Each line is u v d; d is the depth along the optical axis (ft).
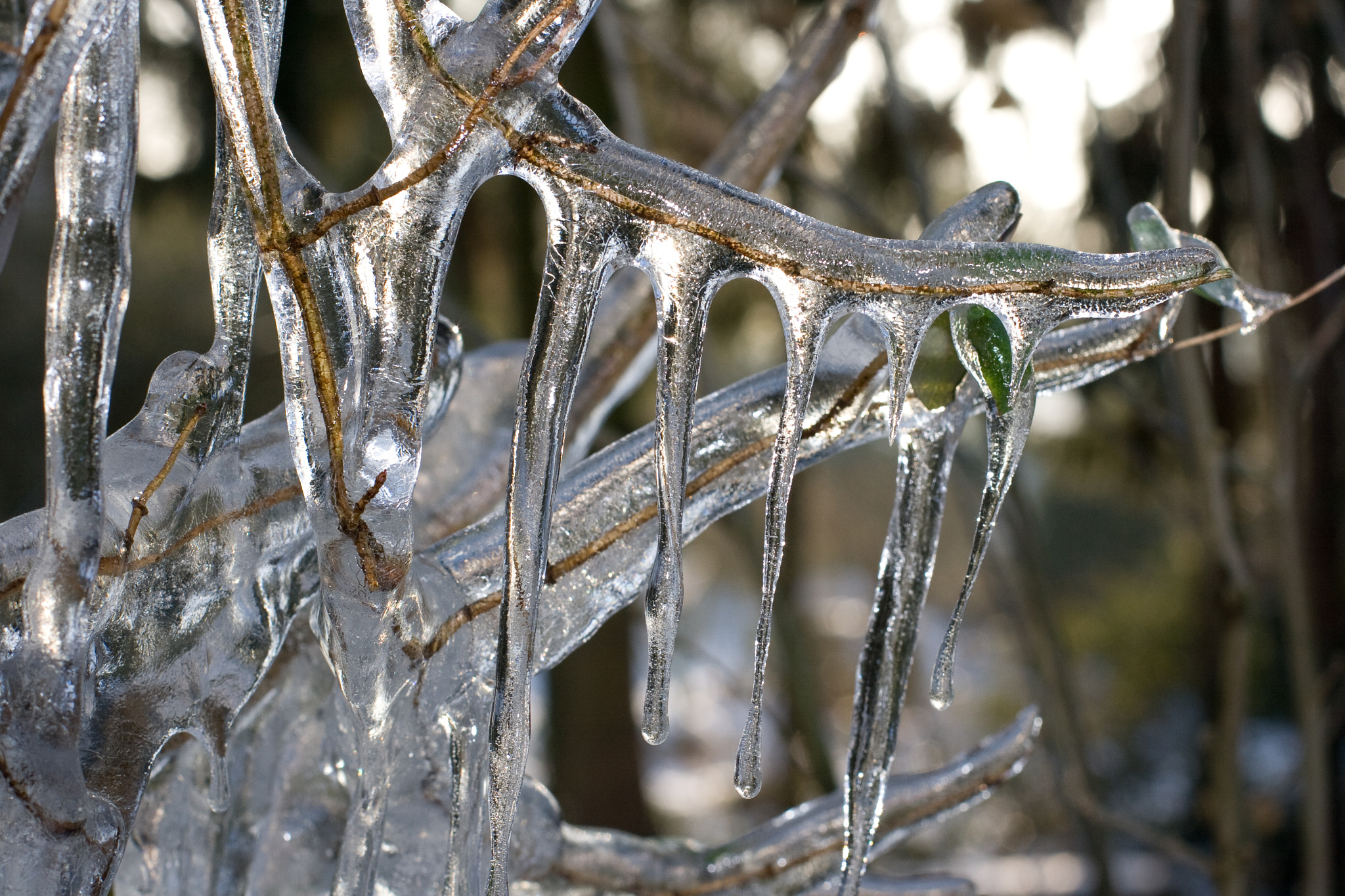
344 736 1.91
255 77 1.67
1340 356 4.62
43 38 1.62
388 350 1.67
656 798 11.16
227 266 1.77
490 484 2.10
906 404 1.86
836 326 2.06
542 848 1.99
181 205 7.29
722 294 9.52
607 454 1.87
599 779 5.46
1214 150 4.16
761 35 7.14
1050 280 1.73
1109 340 1.93
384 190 1.66
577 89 4.69
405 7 1.66
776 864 2.05
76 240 1.67
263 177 1.67
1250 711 9.31
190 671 1.77
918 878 2.09
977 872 9.31
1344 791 5.08
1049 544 15.69
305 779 1.97
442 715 1.84
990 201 1.85
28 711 1.66
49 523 1.66
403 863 1.89
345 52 5.85
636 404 6.70
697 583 17.93
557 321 1.69
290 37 5.68
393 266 1.67
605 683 5.48
